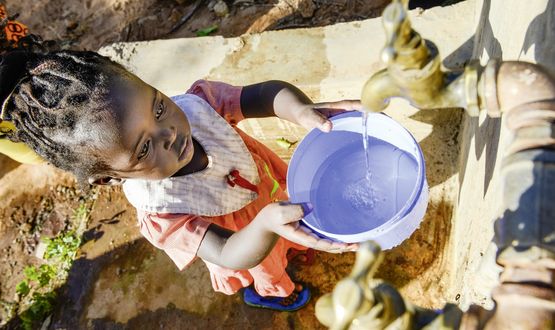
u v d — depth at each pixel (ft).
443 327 2.37
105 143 4.25
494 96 2.64
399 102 7.56
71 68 4.20
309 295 7.87
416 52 2.50
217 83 6.18
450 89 2.81
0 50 7.48
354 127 5.77
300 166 5.74
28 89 4.17
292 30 8.08
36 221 10.25
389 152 5.92
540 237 2.22
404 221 4.91
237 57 8.07
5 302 9.59
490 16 5.83
